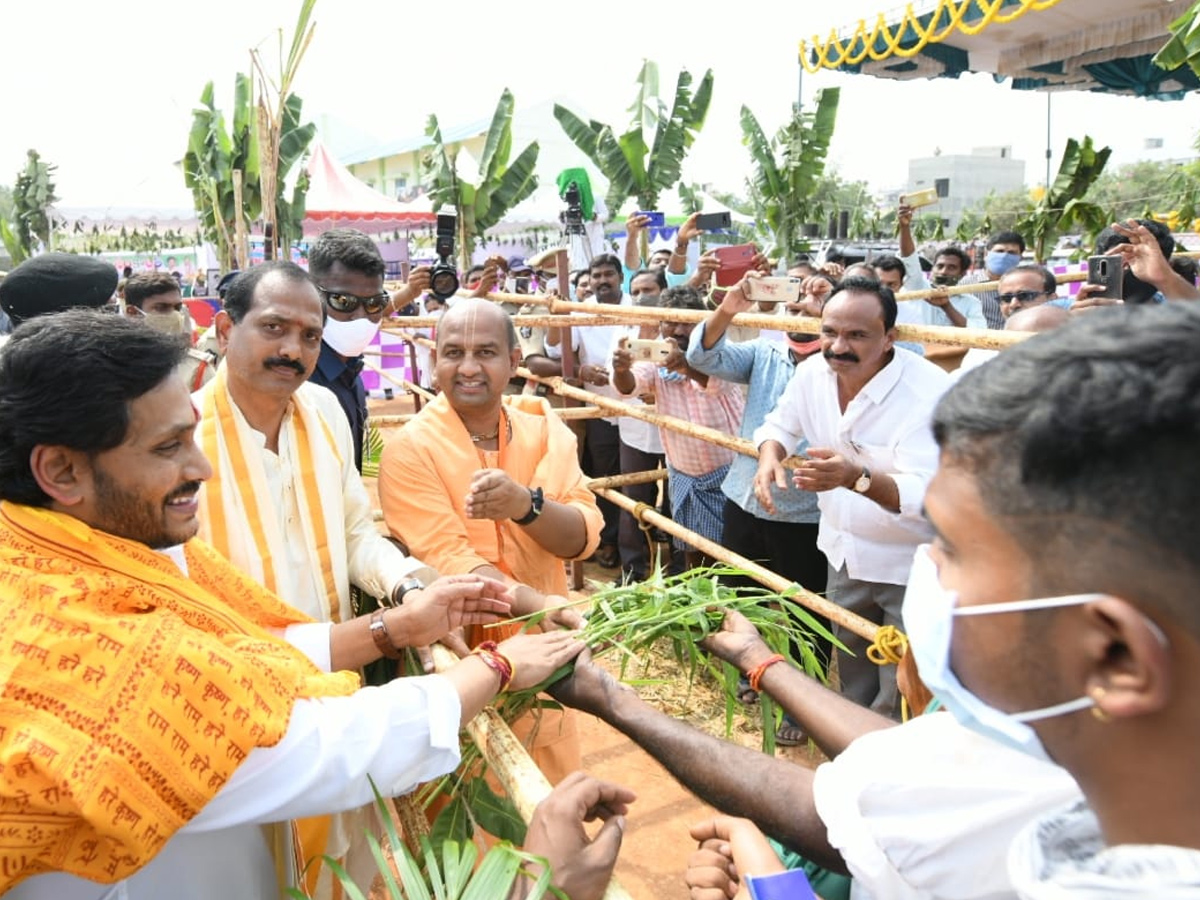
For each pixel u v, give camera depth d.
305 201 15.41
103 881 1.25
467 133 30.12
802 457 3.63
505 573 2.77
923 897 1.15
